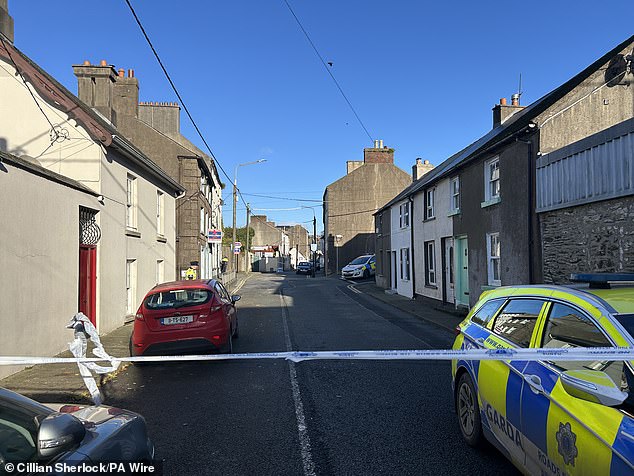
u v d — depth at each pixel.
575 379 2.55
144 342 7.74
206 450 4.49
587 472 2.45
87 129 10.77
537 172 9.88
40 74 10.13
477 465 4.04
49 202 8.41
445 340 10.41
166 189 17.30
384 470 3.98
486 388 3.93
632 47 10.45
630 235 7.18
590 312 3.07
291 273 56.62
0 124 10.42
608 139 7.54
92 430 2.75
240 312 16.23
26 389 6.44
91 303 10.70
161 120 28.91
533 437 3.06
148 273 14.89
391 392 6.31
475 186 13.41
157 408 5.79
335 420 5.26
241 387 6.69
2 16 10.01
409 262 20.83
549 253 9.48
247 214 50.09
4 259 6.96
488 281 12.45
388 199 43.72
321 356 4.09
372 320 14.00
